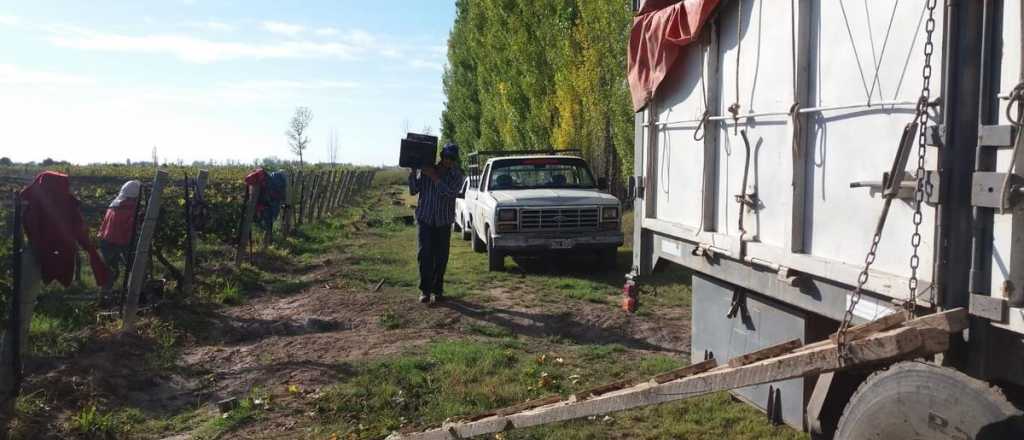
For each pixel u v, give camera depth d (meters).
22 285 5.65
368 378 6.16
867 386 2.88
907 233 2.84
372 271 12.12
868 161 3.09
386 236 18.03
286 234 16.36
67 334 7.20
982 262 2.46
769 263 3.81
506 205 11.56
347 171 30.75
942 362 2.63
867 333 2.74
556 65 19.28
